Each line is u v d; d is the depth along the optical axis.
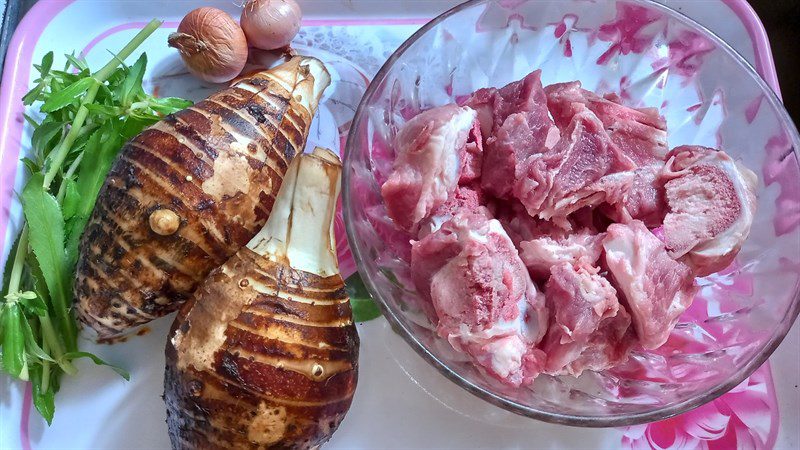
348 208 0.35
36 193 0.37
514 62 0.44
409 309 0.37
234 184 0.35
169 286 0.36
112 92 0.41
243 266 0.35
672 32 0.41
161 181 0.34
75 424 0.38
